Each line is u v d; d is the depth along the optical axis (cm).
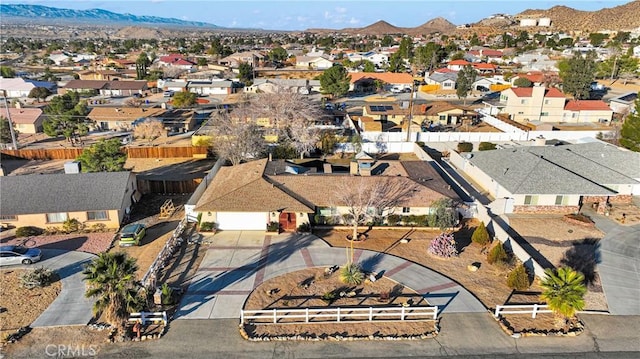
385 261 3388
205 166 5900
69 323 2650
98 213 3975
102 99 10562
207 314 2736
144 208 4497
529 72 13425
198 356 2384
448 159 6016
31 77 13550
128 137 7181
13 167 5809
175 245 3588
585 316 2764
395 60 14662
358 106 9731
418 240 3741
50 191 4028
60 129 7138
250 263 3344
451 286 3059
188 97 9638
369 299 2905
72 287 3044
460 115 7962
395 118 8025
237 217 3875
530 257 3256
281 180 4116
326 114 8069
